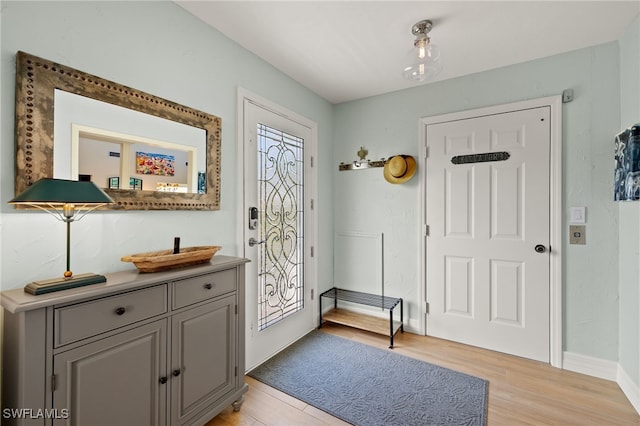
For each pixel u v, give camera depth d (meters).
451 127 2.62
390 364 2.23
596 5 1.67
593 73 2.08
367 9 1.72
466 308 2.57
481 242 2.50
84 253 1.32
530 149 2.30
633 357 1.81
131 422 1.19
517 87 2.35
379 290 3.01
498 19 1.80
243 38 2.03
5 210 1.11
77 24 1.29
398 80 2.67
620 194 1.90
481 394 1.86
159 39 1.61
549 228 2.24
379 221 3.00
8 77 1.11
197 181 1.78
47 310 0.97
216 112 1.93
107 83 1.37
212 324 1.54
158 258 1.34
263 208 2.33
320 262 3.06
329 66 2.42
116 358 1.15
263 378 2.05
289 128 2.61
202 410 1.48
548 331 2.24
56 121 1.21
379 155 2.99
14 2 1.12
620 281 1.98
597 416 1.66
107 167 1.37
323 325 3.04
